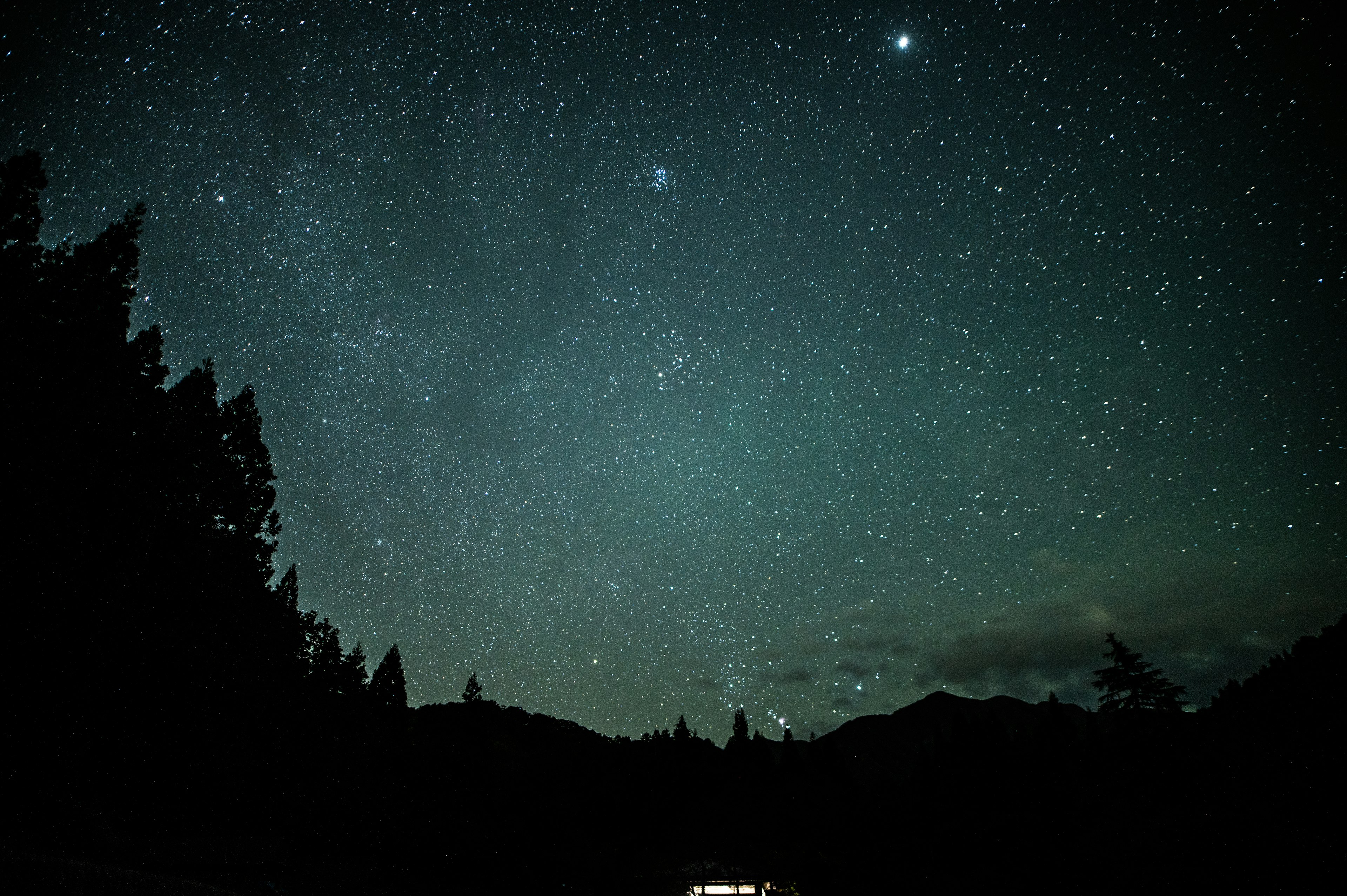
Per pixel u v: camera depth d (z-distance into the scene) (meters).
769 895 23.70
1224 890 12.76
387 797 24.47
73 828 11.52
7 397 10.21
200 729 13.42
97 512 11.56
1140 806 17.20
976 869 18.45
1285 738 17.80
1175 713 26.06
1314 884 11.96
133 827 13.59
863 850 22.39
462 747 29.38
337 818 22.09
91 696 11.05
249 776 16.78
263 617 17.19
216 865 14.45
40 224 11.80
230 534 15.70
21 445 10.23
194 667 13.01
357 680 26.62
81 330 11.63
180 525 13.23
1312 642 23.34
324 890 16.55
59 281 11.76
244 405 18.30
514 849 23.77
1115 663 28.56
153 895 8.66
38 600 10.27
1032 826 18.38
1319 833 13.20
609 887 23.75
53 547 10.47
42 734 10.57
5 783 10.30
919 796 25.39
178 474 13.27
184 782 13.90
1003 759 26.23
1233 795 15.59
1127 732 26.27
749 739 53.81
